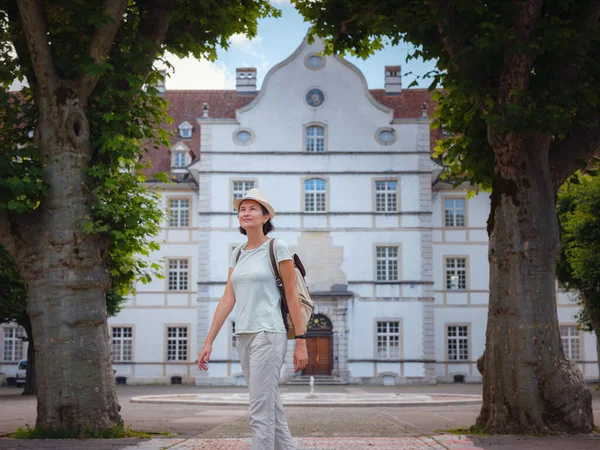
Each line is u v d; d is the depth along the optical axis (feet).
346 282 139.85
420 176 141.18
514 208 35.91
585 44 34.94
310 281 139.95
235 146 141.28
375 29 43.32
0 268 87.45
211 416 55.26
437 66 38.14
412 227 140.67
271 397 17.54
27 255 34.73
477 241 149.89
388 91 163.32
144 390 123.03
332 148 141.69
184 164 153.28
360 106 142.31
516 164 35.88
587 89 35.94
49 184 34.88
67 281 34.42
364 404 74.13
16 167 34.40
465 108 41.81
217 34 45.14
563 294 151.74
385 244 140.36
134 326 148.77
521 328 35.04
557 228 36.06
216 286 139.23
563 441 30.71
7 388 141.69
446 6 36.01
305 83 142.61
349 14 44.55
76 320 34.22
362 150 141.59
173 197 150.82
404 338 138.92
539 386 34.53
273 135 141.59
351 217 140.67
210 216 140.15
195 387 134.31
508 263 35.83
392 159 141.38
